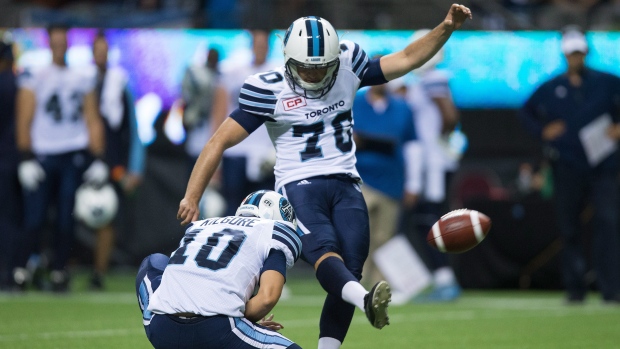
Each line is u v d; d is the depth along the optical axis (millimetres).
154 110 46344
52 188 35281
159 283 15008
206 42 46344
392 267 34000
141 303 15062
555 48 45531
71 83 34938
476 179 44969
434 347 22406
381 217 35188
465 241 15641
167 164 46188
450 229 15688
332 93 16984
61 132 34875
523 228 40688
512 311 31391
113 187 38094
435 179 35656
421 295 36906
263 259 14820
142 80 46406
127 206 46312
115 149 37969
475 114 46062
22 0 51750
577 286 33875
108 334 23875
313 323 26969
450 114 35750
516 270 40844
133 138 38250
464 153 46188
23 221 35844
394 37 46000
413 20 48438
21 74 35094
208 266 14422
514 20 48750
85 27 48062
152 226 46281
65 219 35062
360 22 48250
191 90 37562
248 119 16844
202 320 14164
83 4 52438
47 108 34781
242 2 48875
